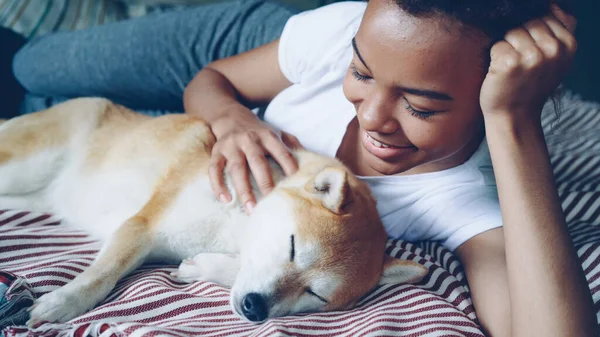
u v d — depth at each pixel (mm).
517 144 1254
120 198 1721
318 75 1787
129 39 2271
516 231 1240
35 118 1923
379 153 1325
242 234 1587
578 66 3574
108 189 1753
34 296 1265
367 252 1485
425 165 1663
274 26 2209
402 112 1197
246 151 1604
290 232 1449
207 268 1495
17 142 1822
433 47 1082
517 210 1244
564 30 1203
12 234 1512
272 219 1489
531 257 1214
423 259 1596
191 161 1673
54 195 1878
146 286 1333
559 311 1174
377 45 1118
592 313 1210
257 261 1451
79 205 1816
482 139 1677
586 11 3529
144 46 2248
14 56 2574
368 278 1482
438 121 1190
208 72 2057
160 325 1188
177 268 1571
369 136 1327
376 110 1198
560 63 1184
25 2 2850
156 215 1544
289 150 1733
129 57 2266
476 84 1190
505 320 1304
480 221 1567
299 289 1429
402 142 1270
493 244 1510
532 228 1229
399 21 1085
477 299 1422
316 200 1512
